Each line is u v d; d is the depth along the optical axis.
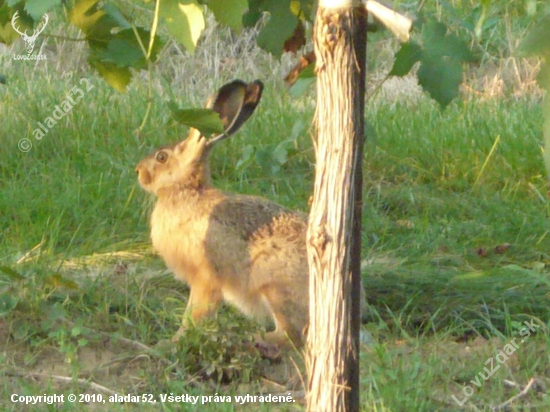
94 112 15.08
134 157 13.55
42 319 9.06
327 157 5.57
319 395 5.87
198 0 4.99
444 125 15.59
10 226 11.38
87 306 9.70
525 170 14.21
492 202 13.11
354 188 5.60
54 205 11.86
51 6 5.02
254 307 9.40
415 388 8.04
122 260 10.88
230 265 9.28
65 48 17.89
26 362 8.55
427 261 11.19
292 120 15.17
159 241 9.74
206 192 9.66
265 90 17.62
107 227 11.67
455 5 17.34
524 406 7.95
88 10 6.69
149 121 14.78
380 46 19.50
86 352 8.80
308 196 13.16
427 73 5.64
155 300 9.98
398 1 4.53
